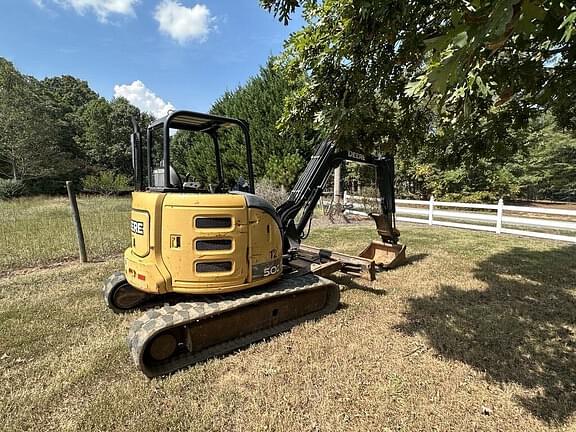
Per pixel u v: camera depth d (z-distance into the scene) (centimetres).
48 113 2836
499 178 1886
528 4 102
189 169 1964
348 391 272
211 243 320
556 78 215
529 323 397
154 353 295
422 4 205
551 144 1922
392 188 647
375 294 493
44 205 1634
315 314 415
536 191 2283
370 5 203
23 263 626
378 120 336
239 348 339
